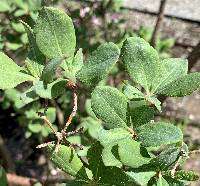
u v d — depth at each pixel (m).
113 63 0.14
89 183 0.15
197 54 0.28
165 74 0.16
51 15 0.14
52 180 0.33
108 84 0.41
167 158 0.14
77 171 0.15
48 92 0.14
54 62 0.13
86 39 0.41
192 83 0.15
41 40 0.14
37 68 0.15
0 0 0.39
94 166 0.15
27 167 0.56
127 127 0.14
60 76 0.15
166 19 0.65
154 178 0.14
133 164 0.14
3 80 0.14
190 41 0.63
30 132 0.37
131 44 0.15
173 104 0.57
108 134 0.14
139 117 0.15
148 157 0.14
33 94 0.14
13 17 0.38
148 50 0.15
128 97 0.15
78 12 0.43
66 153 0.14
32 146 0.58
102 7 0.46
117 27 0.47
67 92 0.40
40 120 0.35
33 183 0.30
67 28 0.14
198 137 0.55
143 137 0.14
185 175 0.14
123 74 0.43
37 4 0.32
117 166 0.14
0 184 0.18
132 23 0.63
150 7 0.65
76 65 0.15
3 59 0.14
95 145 0.15
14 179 0.30
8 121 0.60
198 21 0.65
